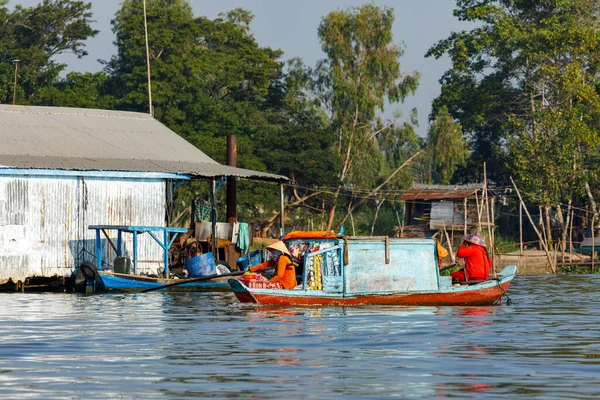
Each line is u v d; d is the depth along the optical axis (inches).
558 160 3410.4
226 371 722.2
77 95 4252.0
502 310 1267.2
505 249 3363.7
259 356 800.3
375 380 681.6
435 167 4392.2
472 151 4480.8
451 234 3558.1
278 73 4709.6
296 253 1363.2
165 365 753.0
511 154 3769.7
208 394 631.8
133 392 639.8
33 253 1877.5
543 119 3516.2
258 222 3934.5
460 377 693.3
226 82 4500.5
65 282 1914.4
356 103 3848.4
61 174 1895.9
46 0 4820.4
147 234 2007.9
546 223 3590.1
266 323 1067.3
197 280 1669.5
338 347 855.7
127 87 4488.2
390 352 823.1
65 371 724.7
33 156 2015.3
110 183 1969.7
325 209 3959.2
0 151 2018.9
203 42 4827.8
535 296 1606.8
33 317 1181.7
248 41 4746.6
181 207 3818.9
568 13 4023.1
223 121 4281.5
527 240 3897.6
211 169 2091.5
